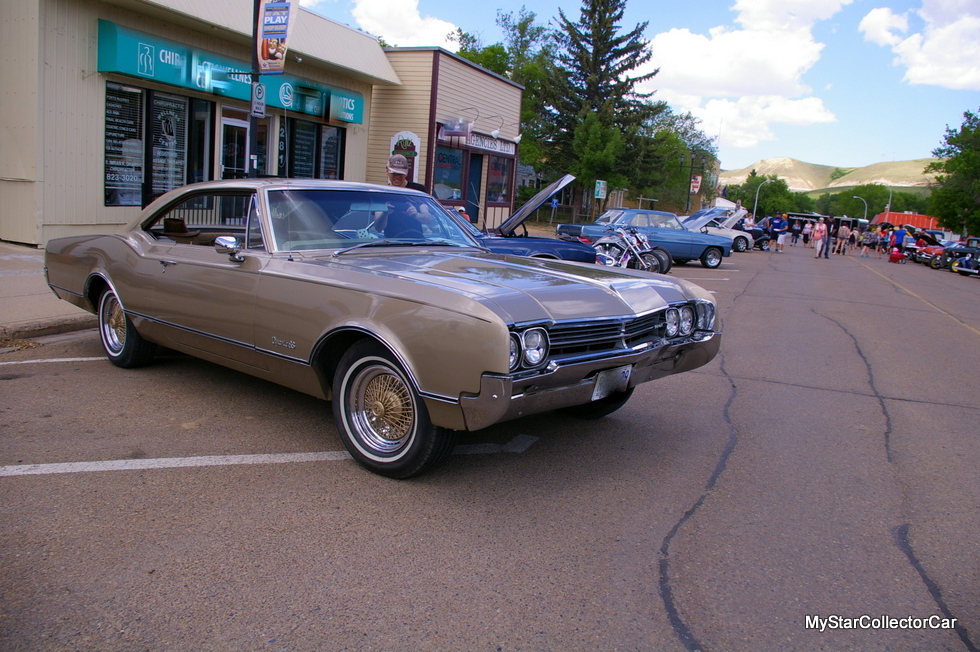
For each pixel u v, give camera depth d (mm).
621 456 4242
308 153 15703
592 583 2803
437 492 3572
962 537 3377
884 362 7590
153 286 4828
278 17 8898
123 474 3578
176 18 11344
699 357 4340
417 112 17344
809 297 13789
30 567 2703
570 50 43938
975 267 28641
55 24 10109
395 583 2721
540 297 3439
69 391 4875
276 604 2543
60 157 10469
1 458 3699
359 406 3760
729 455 4379
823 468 4242
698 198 78812
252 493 3439
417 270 3781
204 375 5438
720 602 2717
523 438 4477
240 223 4418
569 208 44469
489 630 2455
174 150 12281
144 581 2645
